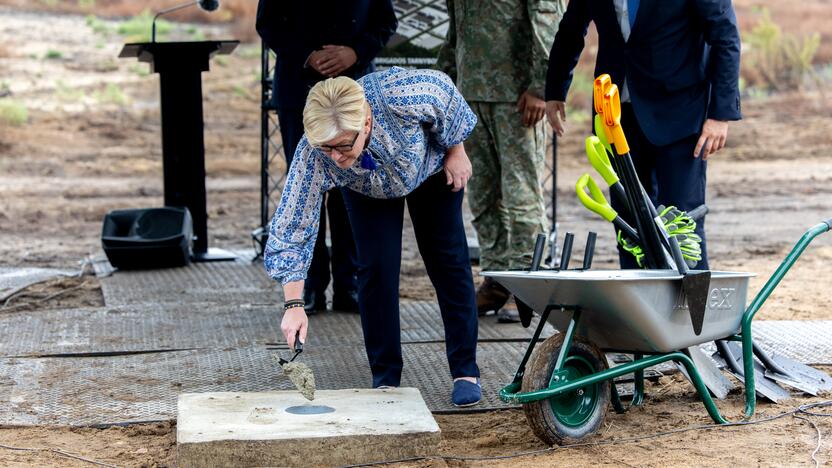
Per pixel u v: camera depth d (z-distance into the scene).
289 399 9.12
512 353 11.98
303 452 8.12
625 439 8.97
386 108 8.66
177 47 17.80
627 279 8.27
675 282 8.63
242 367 11.38
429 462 8.27
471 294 10.09
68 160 33.72
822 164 33.81
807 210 26.61
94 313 13.95
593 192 9.53
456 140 9.18
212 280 16.34
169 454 8.76
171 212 17.64
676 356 9.00
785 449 8.69
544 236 9.26
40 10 55.62
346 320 13.59
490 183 13.66
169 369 11.29
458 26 13.33
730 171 33.03
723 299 9.16
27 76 43.56
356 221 9.74
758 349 10.38
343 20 12.92
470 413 9.94
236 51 49.88
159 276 16.67
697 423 9.43
